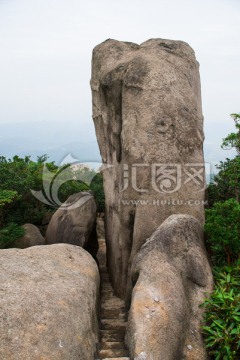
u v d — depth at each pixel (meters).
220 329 5.86
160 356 5.35
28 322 4.97
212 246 7.29
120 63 8.98
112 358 5.54
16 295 5.36
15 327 4.86
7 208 12.41
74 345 5.07
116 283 8.98
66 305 5.47
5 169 13.04
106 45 9.96
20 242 10.73
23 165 14.66
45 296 5.48
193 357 5.75
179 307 5.97
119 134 8.76
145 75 8.32
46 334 4.92
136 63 8.58
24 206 12.78
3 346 4.65
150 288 6.11
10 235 10.11
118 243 8.81
